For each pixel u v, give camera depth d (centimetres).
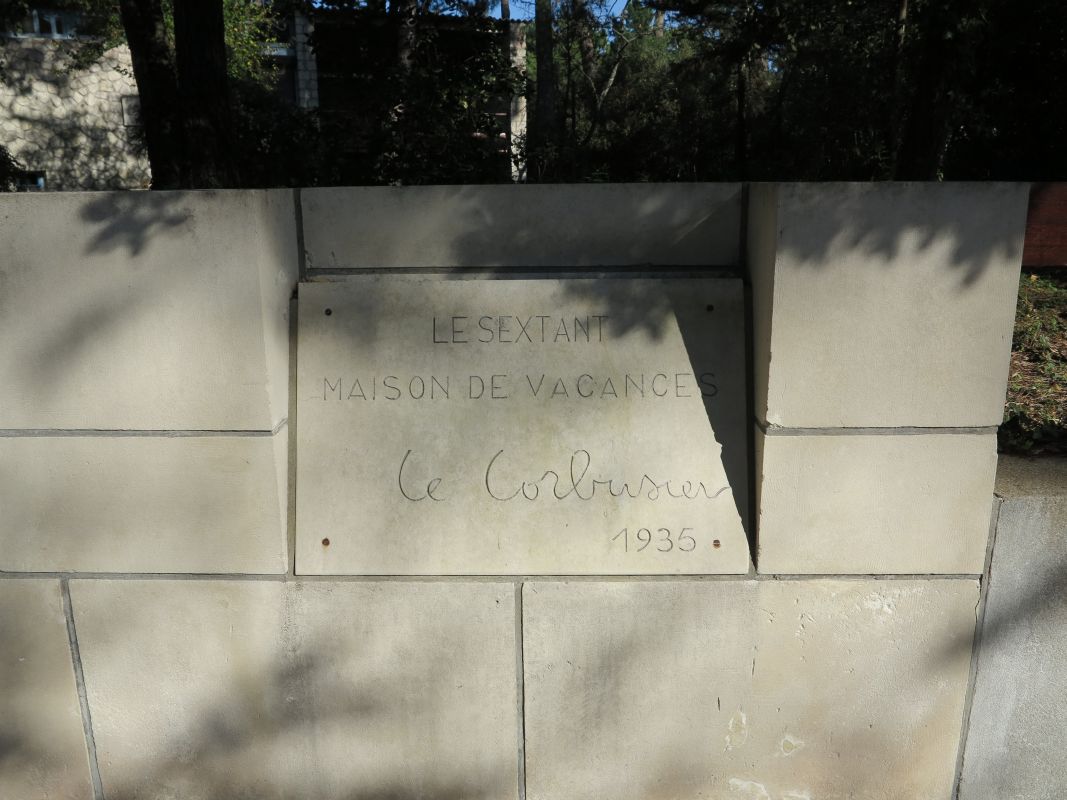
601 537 289
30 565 294
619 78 3325
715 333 293
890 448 277
